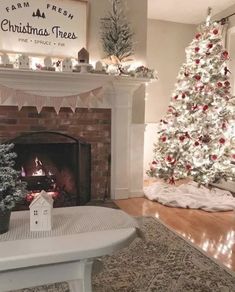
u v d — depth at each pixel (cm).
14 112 307
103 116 343
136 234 148
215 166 362
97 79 315
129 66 334
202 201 350
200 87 365
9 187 135
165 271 200
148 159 475
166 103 488
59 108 317
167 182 416
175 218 303
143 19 351
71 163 335
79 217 160
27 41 308
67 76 301
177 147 370
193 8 428
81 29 326
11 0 297
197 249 231
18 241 130
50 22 314
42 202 141
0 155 138
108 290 178
